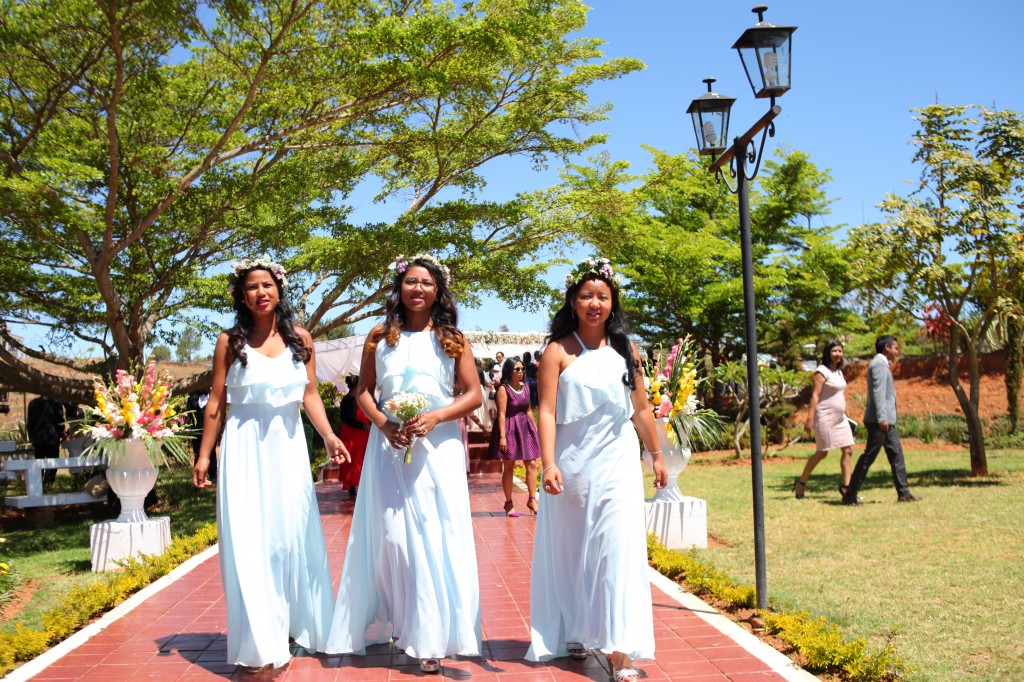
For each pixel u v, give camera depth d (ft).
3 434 62.95
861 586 20.36
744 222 18.98
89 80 34.99
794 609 17.90
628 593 14.12
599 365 14.96
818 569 22.33
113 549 25.58
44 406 48.34
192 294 45.88
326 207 44.19
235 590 14.99
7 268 39.37
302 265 48.01
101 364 45.44
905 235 37.47
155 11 30.58
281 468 15.56
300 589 15.83
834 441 33.96
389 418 15.35
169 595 21.04
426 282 15.89
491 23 37.17
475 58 40.04
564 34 47.11
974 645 15.72
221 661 15.76
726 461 55.88
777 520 30.35
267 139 39.22
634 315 76.54
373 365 16.21
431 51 40.29
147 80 35.04
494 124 48.93
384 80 37.68
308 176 41.60
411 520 15.16
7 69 34.19
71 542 30.81
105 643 16.93
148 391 26.66
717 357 78.54
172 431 26.94
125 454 26.12
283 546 15.39
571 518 15.11
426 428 15.11
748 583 21.08
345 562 16.06
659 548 24.40
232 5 32.07
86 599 19.52
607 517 14.46
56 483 49.19
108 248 35.17
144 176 39.04
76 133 37.52
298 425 15.98
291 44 35.78
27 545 30.22
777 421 63.62
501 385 34.65
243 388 15.43
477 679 14.69
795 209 78.13
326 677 14.82
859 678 14.11
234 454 15.39
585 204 46.85
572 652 15.69
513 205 45.29
